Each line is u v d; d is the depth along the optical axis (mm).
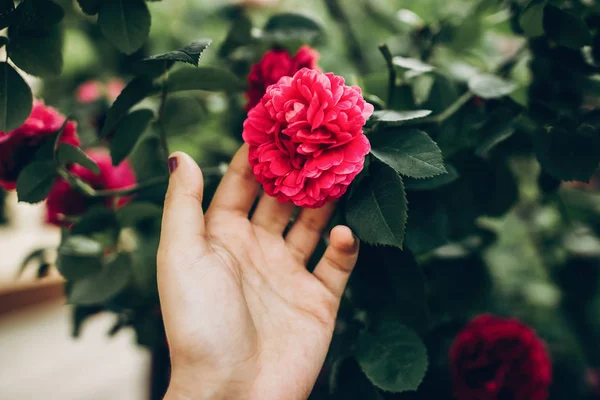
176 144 517
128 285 426
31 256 420
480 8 400
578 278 513
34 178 351
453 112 378
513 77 431
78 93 539
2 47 330
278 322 330
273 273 341
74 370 814
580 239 529
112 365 834
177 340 305
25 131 364
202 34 643
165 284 310
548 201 492
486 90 364
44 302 955
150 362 500
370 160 313
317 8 681
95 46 545
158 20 594
